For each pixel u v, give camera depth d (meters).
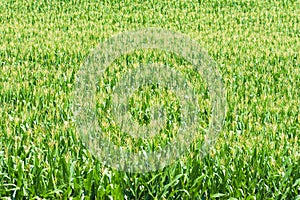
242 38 18.78
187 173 7.29
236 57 15.37
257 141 8.44
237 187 7.09
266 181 7.31
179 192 7.10
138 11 25.67
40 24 21.58
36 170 7.27
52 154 7.62
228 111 9.77
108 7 26.39
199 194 7.07
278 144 8.35
